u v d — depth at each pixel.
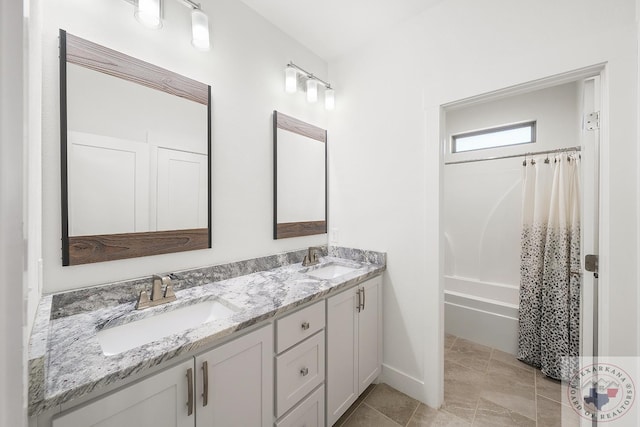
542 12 1.32
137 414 0.76
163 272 1.31
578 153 2.02
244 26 1.66
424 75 1.73
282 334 1.18
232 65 1.60
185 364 0.86
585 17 1.21
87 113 1.08
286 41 1.93
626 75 1.12
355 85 2.12
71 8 1.05
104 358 0.76
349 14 1.75
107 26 1.14
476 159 2.84
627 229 1.12
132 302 1.17
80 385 0.65
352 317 1.62
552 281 1.99
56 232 1.02
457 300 2.61
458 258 2.95
